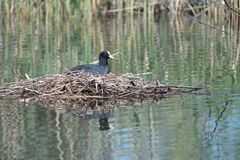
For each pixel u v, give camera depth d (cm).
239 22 2258
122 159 1066
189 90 1569
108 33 2762
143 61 1998
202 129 1233
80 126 1275
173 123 1282
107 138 1186
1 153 1110
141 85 1542
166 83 1639
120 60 2030
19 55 2186
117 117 1342
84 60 2042
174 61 1983
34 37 2675
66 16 3347
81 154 1095
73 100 1503
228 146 1134
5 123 1309
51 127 1273
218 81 1670
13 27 3036
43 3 3338
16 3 3281
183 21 3122
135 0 3372
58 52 2241
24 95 1554
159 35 2642
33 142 1172
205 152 1097
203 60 1989
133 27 2956
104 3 3400
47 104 1474
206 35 2580
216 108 1390
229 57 2033
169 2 3319
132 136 1196
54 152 1107
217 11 2794
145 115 1350
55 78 1550
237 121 1289
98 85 1519
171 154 1090
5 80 1722
